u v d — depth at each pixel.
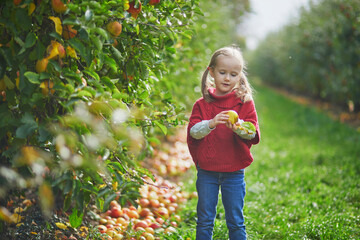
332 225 2.89
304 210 3.30
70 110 1.66
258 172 4.65
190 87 5.18
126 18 1.97
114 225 2.72
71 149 1.79
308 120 9.27
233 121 2.13
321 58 10.93
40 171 1.64
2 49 1.71
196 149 2.35
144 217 3.05
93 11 1.77
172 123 2.18
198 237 2.31
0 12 1.75
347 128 7.87
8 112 1.78
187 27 2.54
